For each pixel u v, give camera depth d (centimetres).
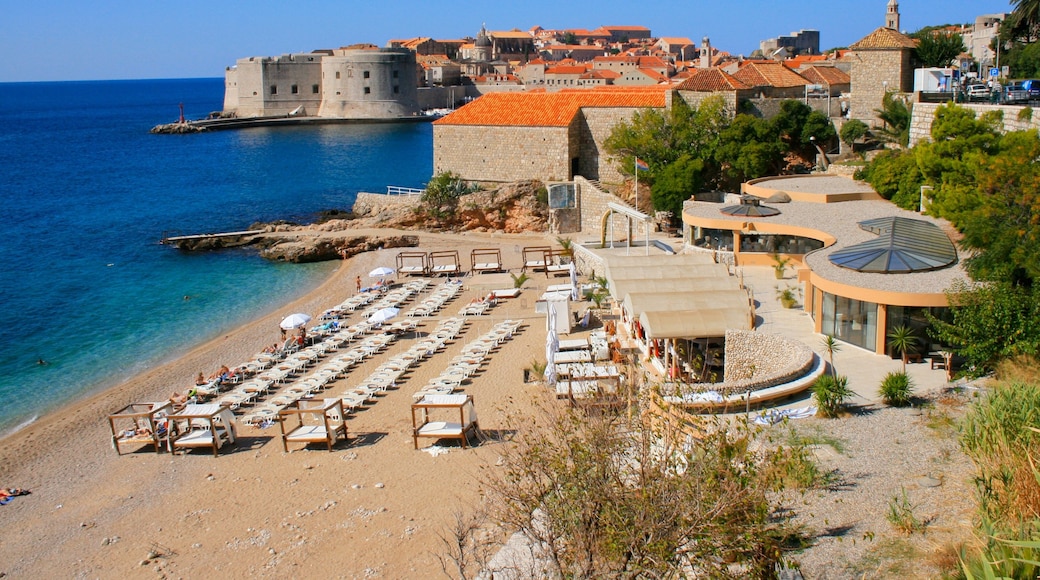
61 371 5103
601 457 1833
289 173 14100
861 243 4341
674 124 7938
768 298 4562
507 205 8569
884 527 2128
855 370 3481
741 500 1756
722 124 7944
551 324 4519
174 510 3256
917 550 1989
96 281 7338
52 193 12625
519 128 8750
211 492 3384
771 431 2814
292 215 10275
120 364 5212
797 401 3155
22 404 4575
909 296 3559
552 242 7894
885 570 1933
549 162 8662
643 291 4306
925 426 2770
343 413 3803
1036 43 7306
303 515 3145
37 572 2883
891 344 3606
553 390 4075
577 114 8688
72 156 17888
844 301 3794
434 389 4216
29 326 6034
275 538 3000
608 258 4900
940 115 5384
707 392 3033
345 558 2836
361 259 7738
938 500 2231
